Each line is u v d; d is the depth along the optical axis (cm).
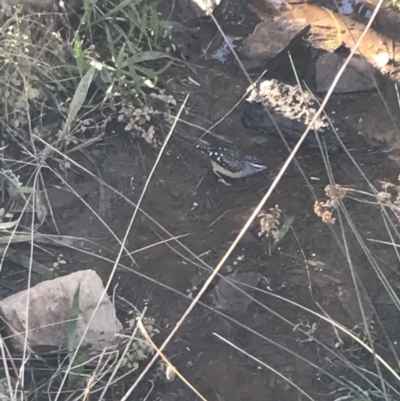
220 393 186
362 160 248
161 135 253
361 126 261
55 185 235
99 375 180
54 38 252
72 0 270
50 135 243
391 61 284
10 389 161
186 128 257
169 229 227
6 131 241
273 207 233
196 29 298
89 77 239
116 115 253
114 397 183
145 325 195
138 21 270
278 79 282
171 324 201
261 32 288
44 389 181
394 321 202
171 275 213
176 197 236
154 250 220
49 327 185
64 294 187
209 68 283
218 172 243
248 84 278
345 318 204
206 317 203
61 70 253
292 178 243
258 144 254
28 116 227
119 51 264
